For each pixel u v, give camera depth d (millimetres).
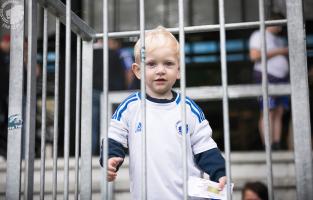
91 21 5457
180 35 1465
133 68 2023
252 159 3895
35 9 1604
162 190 1893
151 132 1935
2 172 3998
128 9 5543
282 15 3910
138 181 1899
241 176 3818
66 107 1627
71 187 3738
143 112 1457
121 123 1966
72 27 2104
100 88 4375
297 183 1380
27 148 1511
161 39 1944
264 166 3848
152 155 1914
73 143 4258
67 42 1580
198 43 5254
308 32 4906
